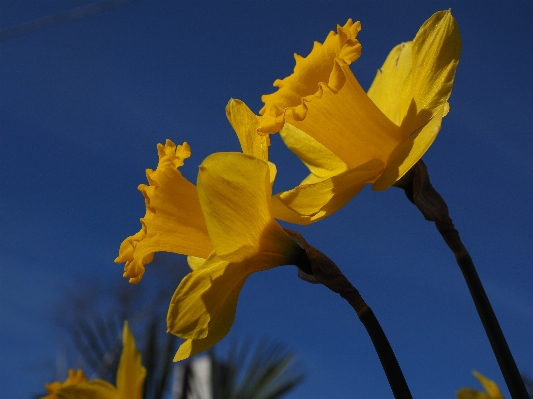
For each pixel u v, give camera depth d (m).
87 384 0.38
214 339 0.28
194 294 0.28
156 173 0.30
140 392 0.38
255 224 0.28
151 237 0.29
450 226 0.28
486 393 0.40
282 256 0.28
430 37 0.30
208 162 0.28
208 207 0.28
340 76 0.30
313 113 0.30
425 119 0.29
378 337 0.26
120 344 0.64
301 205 0.29
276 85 0.32
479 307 0.27
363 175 0.29
